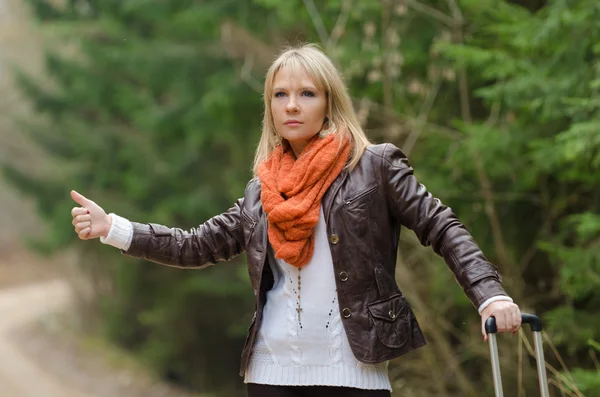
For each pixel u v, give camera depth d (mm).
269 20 12188
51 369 21156
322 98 3613
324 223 3502
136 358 21594
